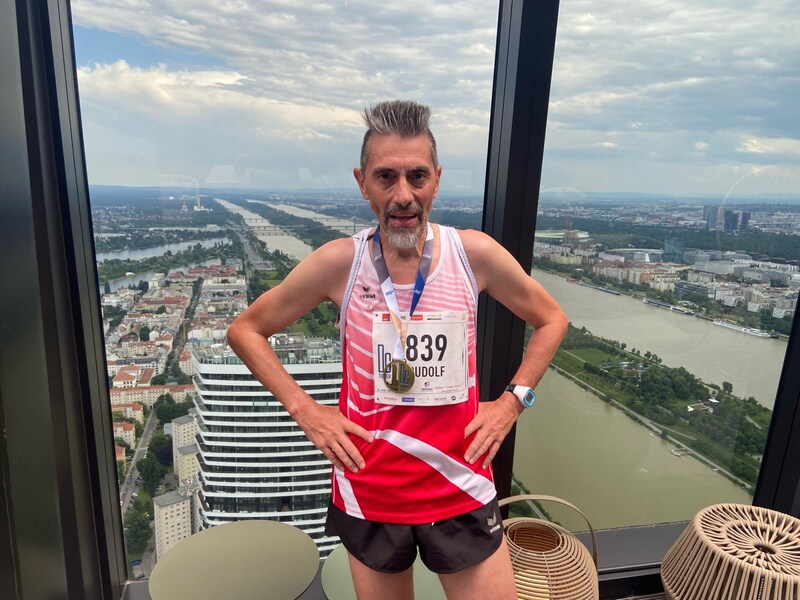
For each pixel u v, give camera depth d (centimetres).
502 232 163
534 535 159
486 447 102
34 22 121
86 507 149
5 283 106
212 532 156
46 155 127
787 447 206
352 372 101
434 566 100
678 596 154
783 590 135
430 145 94
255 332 108
